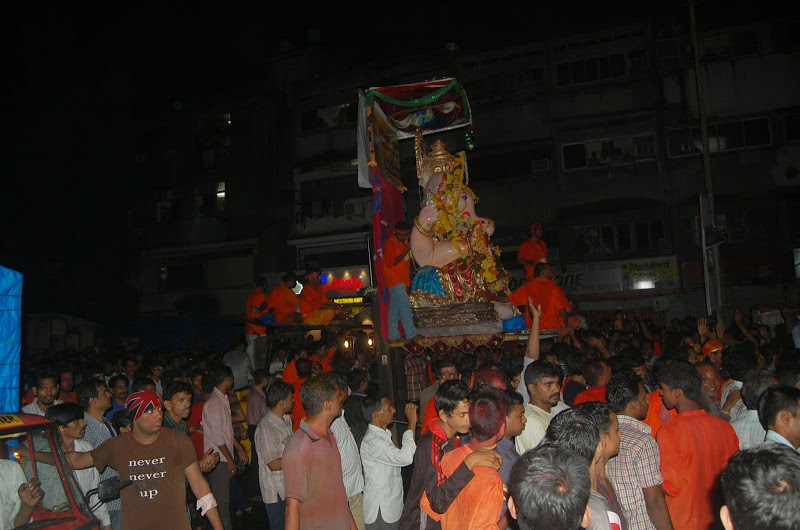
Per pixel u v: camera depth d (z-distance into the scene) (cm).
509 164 2947
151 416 479
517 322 980
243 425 1168
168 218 3691
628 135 2806
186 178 3669
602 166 2828
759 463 217
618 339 1097
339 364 1116
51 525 421
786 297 2553
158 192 3716
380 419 619
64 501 437
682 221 2708
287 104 3500
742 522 216
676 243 2702
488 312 976
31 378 660
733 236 2641
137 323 2533
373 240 1042
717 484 445
